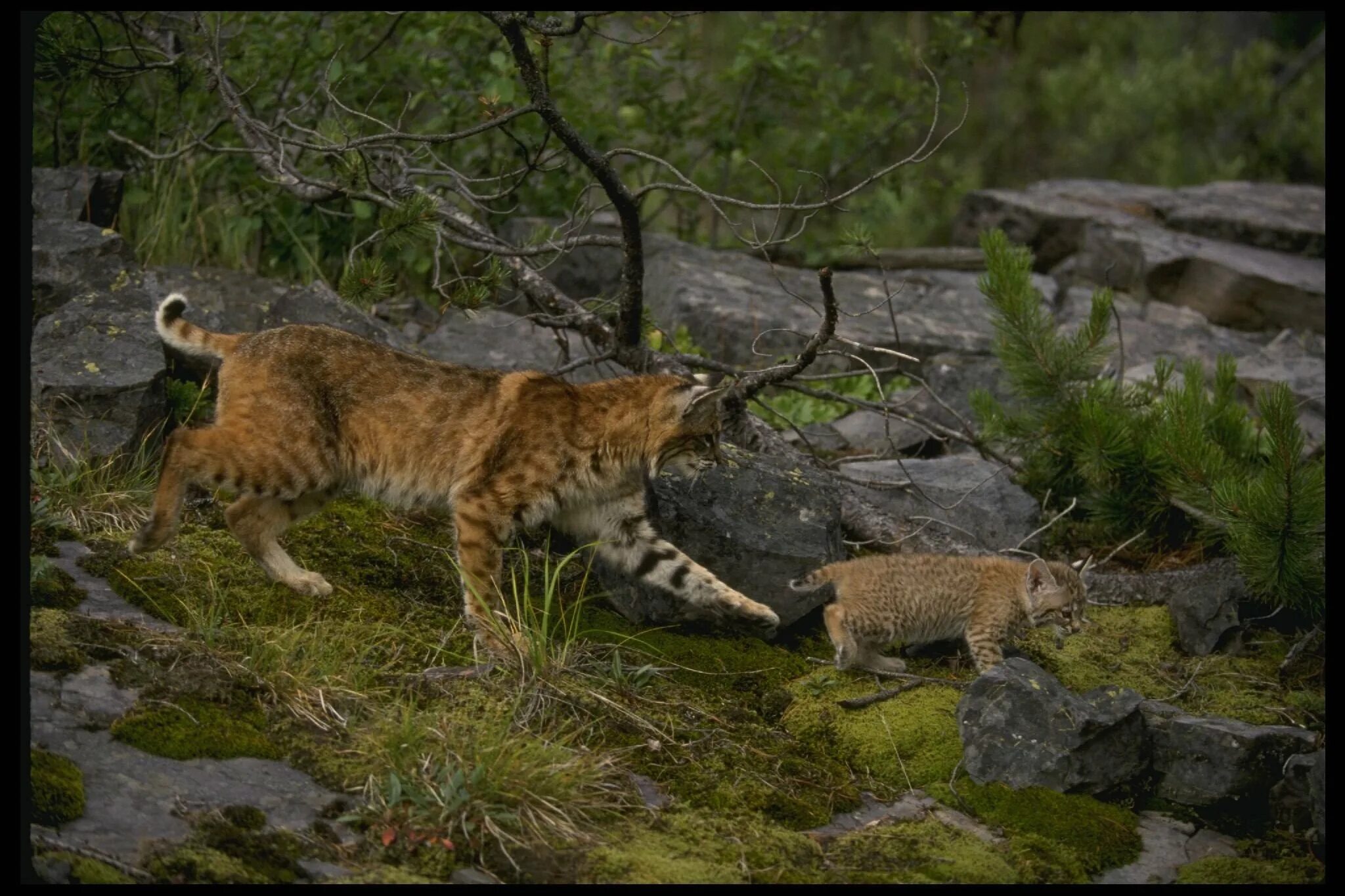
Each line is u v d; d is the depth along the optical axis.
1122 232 15.45
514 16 7.58
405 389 6.99
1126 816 6.29
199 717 5.66
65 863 4.62
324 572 7.30
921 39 19.94
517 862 5.25
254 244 11.78
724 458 7.63
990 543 9.02
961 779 6.41
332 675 6.20
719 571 7.56
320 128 8.92
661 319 12.51
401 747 5.66
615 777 5.96
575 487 7.09
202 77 10.53
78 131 11.65
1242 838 6.29
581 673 6.71
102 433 7.62
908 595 7.31
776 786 6.18
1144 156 21.17
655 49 14.16
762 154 15.48
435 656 6.70
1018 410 11.17
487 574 6.93
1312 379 12.24
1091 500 9.46
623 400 7.12
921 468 9.62
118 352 7.98
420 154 10.20
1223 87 21.31
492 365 10.56
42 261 8.86
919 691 7.12
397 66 11.91
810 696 6.99
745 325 12.10
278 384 6.76
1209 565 8.57
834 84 15.23
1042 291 14.56
